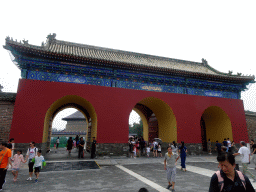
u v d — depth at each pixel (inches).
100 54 776.3
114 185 277.3
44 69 575.2
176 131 677.3
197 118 713.6
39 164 304.5
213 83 780.0
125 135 604.7
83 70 608.7
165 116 773.3
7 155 252.8
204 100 745.0
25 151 489.4
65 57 570.3
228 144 660.1
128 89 647.8
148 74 689.6
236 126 765.3
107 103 609.0
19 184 284.2
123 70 657.6
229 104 779.4
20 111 509.4
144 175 349.1
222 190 99.0
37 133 512.7
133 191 247.1
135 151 593.9
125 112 622.2
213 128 881.5
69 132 1306.6
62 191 247.4
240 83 821.2
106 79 638.5
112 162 496.7
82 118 1470.2
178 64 925.2
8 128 514.3
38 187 267.4
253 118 839.7
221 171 104.3
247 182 99.9
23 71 551.5
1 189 251.6
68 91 574.6
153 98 692.1
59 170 392.8
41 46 569.6
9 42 496.1
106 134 585.3
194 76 732.0
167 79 706.2
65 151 839.7
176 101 702.5
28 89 532.7
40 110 530.6
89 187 266.5
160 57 917.8
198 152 681.0
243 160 325.1
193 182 296.8
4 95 528.1
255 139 805.2
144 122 1033.5
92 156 569.0
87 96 591.5
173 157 258.8
